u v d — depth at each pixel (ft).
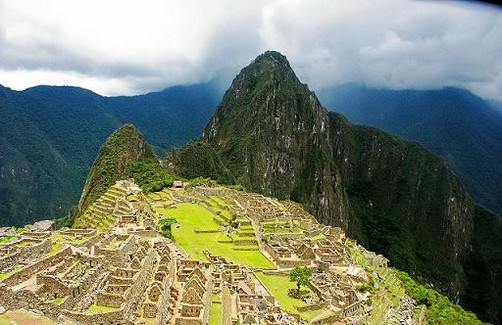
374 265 443.73
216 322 173.27
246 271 284.00
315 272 323.37
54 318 130.82
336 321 248.11
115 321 138.82
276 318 211.41
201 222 416.46
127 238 205.87
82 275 154.81
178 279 202.59
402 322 317.42
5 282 136.46
